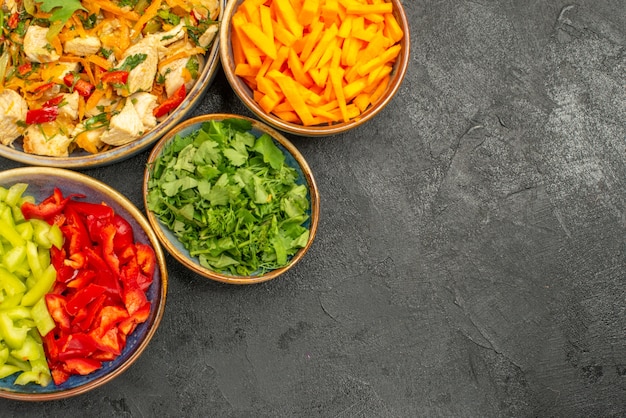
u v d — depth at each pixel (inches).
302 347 28.9
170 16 26.0
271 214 27.1
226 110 28.6
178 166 26.4
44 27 25.5
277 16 26.0
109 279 25.8
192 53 26.4
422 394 29.4
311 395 28.9
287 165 27.5
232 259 27.0
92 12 25.4
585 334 29.9
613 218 29.7
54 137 25.8
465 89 29.4
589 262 29.7
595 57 29.8
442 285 29.5
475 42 29.4
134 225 26.3
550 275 29.8
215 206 26.6
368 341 29.2
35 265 25.7
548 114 29.7
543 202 29.8
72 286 25.4
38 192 26.2
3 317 25.0
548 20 29.6
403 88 29.1
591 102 29.8
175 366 28.3
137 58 25.6
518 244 29.7
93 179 25.7
